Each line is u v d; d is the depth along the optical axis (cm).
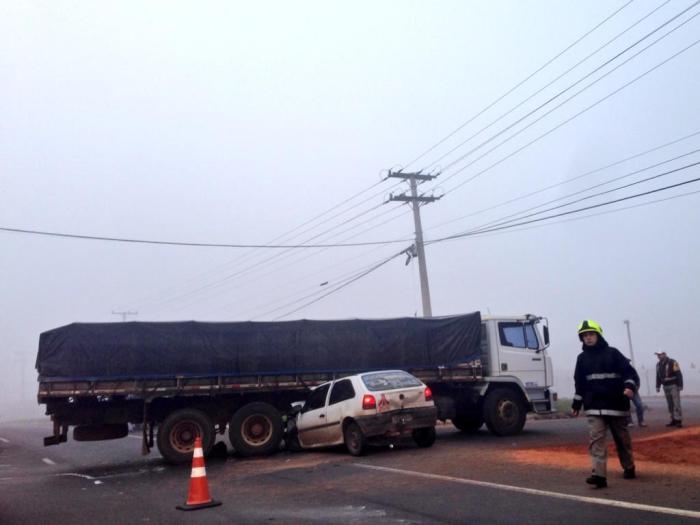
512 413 1695
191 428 1496
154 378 1492
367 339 1652
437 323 1709
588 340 895
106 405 1497
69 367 1452
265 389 1562
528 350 1761
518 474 1011
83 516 895
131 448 1981
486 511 784
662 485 858
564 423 2062
